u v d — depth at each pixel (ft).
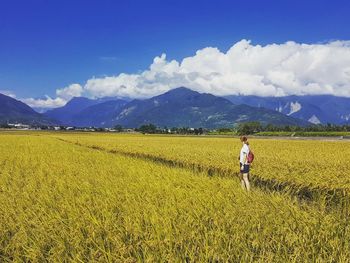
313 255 21.90
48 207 34.53
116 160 89.76
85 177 56.34
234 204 33.63
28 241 25.38
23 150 130.62
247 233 25.12
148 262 21.12
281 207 31.99
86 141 221.87
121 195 38.47
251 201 35.35
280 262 21.16
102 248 23.16
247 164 55.06
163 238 24.41
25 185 48.16
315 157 98.37
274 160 87.25
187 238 24.08
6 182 52.21
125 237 25.09
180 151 120.67
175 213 29.63
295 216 29.04
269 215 29.32
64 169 68.33
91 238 24.20
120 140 242.17
